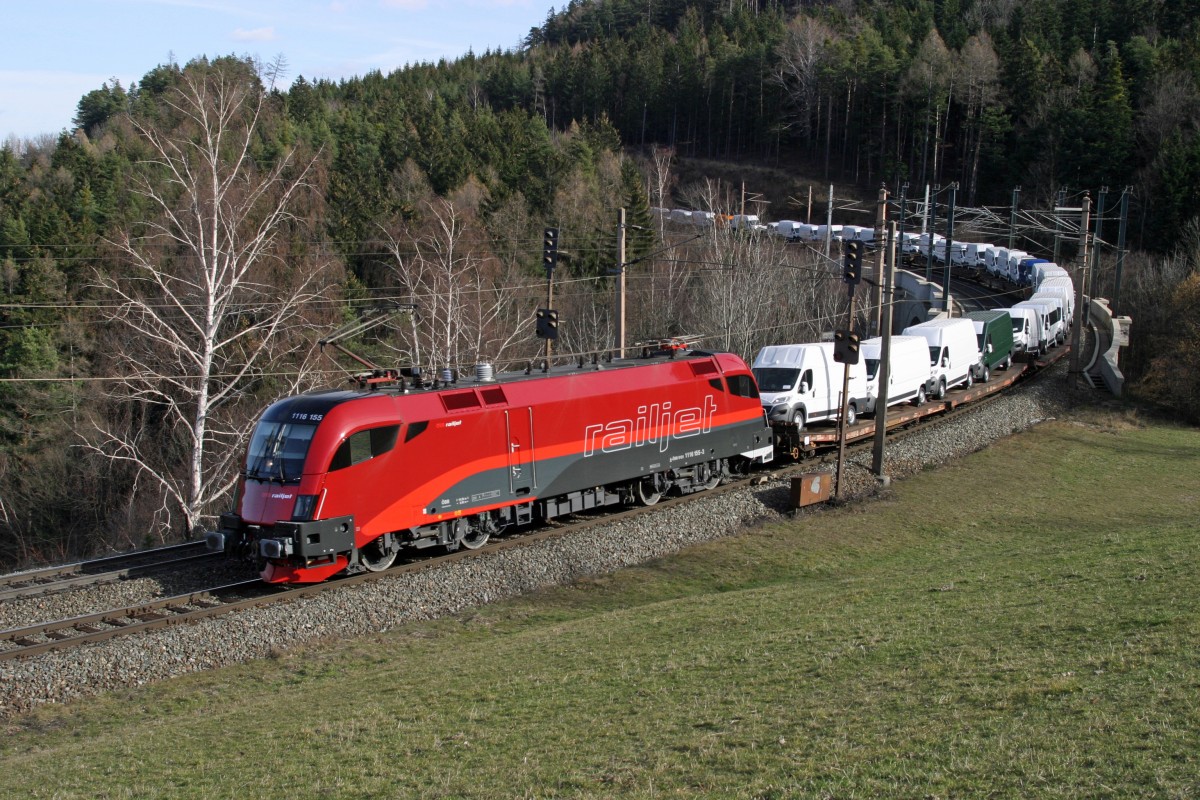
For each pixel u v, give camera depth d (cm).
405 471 1936
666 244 6469
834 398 3238
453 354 3844
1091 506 2738
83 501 4378
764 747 947
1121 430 3816
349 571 1925
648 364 2520
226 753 1138
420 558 2114
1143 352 5394
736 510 2519
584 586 2016
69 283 4538
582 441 2303
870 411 3416
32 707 1397
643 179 9206
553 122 12975
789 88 11856
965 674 1095
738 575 2119
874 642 1290
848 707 1039
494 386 2136
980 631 1279
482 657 1494
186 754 1150
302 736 1168
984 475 3050
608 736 1045
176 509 4066
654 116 12662
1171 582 1388
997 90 9806
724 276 5000
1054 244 7550
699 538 2350
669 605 1773
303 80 10038
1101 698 953
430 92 12400
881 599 1598
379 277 5469
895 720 977
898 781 824
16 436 4362
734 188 10969
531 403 2186
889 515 2586
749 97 12100
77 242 4659
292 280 4194
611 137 10194
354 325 4169
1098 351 4922
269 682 1495
